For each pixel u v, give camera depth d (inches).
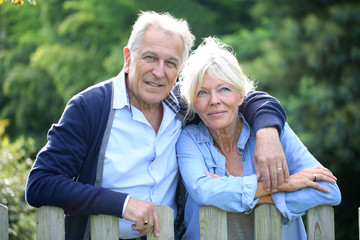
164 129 92.8
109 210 81.7
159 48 87.9
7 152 161.9
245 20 416.2
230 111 92.0
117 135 88.7
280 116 92.4
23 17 493.0
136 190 89.8
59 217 81.4
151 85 89.0
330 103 301.7
